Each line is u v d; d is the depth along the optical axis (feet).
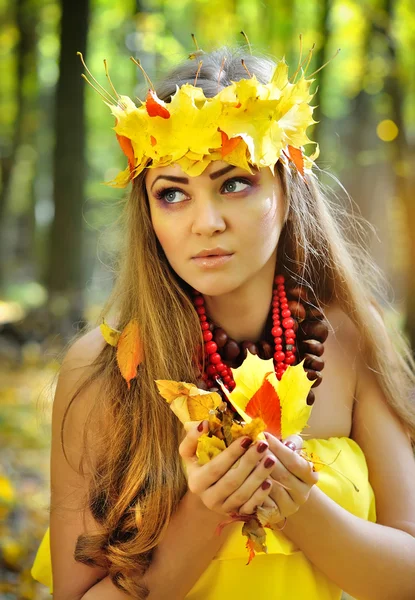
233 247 6.22
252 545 5.70
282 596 6.73
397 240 44.91
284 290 7.19
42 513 14.99
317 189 7.48
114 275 7.75
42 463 19.19
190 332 6.85
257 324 7.11
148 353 6.79
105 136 67.26
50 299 35.58
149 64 35.53
